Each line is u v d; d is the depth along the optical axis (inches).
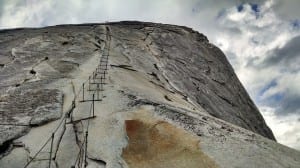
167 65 1006.4
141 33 1284.4
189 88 914.1
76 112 443.8
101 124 409.1
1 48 892.6
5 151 381.7
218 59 1513.3
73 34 1026.1
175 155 348.2
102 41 987.9
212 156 344.2
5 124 420.8
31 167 351.3
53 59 735.7
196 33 1643.7
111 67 676.1
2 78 638.5
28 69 663.1
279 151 374.0
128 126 396.8
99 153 358.6
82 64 699.4
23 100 489.4
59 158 361.4
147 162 343.3
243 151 355.6
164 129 385.7
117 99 469.1
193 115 439.8
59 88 534.6
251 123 1157.7
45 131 412.2
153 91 595.5
